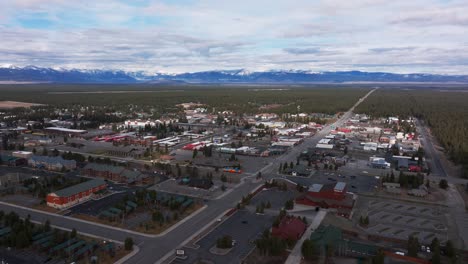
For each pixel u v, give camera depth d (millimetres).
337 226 107125
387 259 87438
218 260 86875
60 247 89500
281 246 89125
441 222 112000
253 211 118375
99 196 130625
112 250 88938
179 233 101500
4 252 89750
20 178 148875
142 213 115750
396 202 129625
